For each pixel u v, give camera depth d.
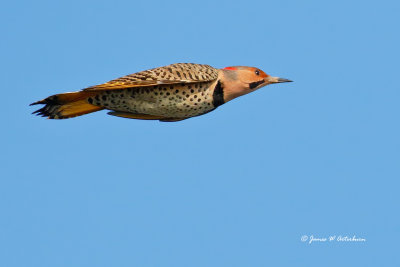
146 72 12.71
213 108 13.33
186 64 13.09
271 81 13.75
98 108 12.98
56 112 12.93
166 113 13.07
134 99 12.71
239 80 13.33
